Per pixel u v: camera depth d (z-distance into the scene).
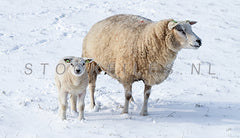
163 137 8.58
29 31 22.48
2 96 11.65
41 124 9.17
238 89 14.94
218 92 14.26
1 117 9.44
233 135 8.91
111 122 9.58
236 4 34.09
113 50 10.48
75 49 19.70
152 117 10.35
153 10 29.47
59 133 8.48
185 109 11.50
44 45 20.02
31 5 29.12
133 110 11.24
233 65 19.59
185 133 8.96
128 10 29.12
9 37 20.81
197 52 21.67
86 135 8.39
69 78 9.25
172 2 33.00
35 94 12.22
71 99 10.30
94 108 11.02
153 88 14.55
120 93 13.39
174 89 14.45
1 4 28.62
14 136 8.15
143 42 9.84
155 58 9.80
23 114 9.94
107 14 27.59
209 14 30.47
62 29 23.44
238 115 10.91
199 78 16.53
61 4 30.12
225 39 24.70
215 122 10.07
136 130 9.02
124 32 10.38
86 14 27.33
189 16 29.12
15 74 14.80
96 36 11.34
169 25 9.48
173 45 9.68
